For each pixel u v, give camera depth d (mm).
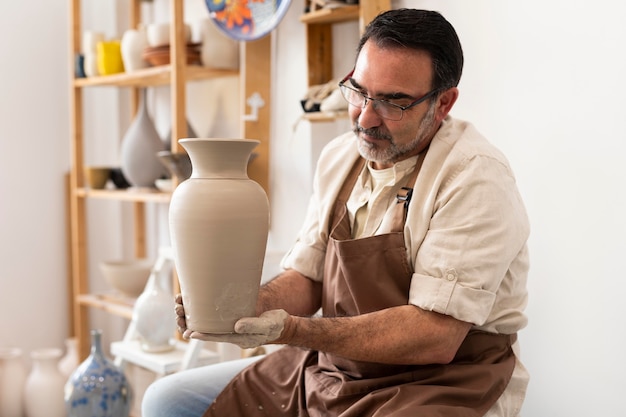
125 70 2912
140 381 2873
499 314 1524
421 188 1520
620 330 1812
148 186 2973
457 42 1514
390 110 1468
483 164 1469
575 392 1915
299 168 2586
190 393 1739
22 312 3342
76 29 3117
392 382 1486
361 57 1496
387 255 1517
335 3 2195
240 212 1249
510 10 1987
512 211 1463
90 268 3576
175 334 2779
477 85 2084
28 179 3344
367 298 1519
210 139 1266
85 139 3574
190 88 3146
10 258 3301
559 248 1928
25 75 3316
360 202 1647
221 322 1278
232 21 2520
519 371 1571
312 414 1559
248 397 1693
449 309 1392
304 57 2549
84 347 3205
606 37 1796
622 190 1788
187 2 3096
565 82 1886
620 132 1783
